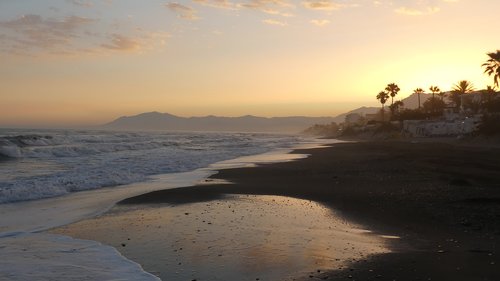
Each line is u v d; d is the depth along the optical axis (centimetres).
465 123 7481
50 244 882
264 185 1845
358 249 838
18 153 3450
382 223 1077
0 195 1431
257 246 862
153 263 754
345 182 1952
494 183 1848
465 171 2359
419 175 2212
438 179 2020
